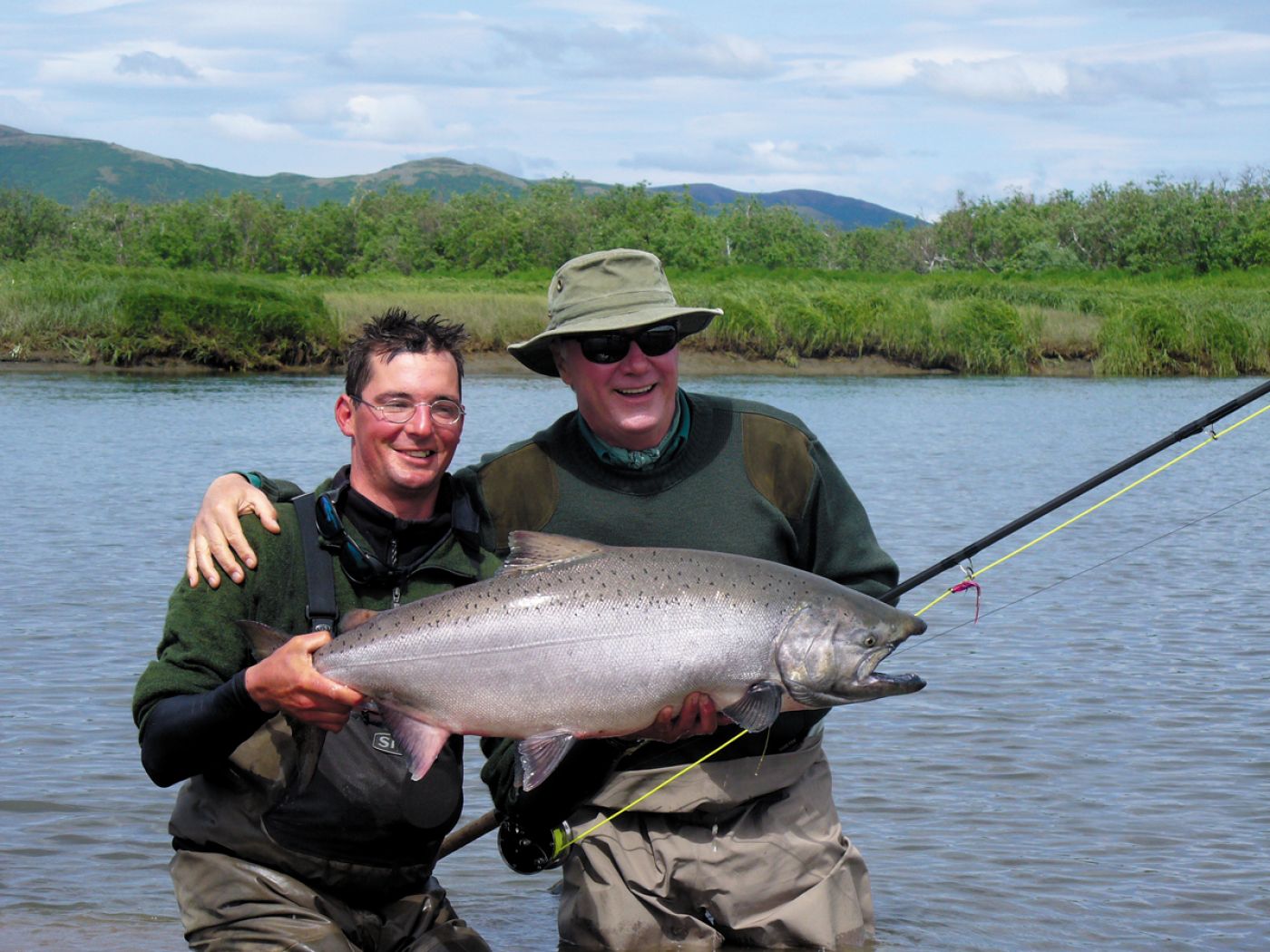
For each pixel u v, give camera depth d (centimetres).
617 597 237
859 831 346
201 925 239
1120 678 474
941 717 430
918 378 2175
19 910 298
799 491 278
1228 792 369
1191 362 2317
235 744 230
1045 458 1149
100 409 1404
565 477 276
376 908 248
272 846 238
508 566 239
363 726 239
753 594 240
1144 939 289
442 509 254
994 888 314
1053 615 577
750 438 278
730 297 2250
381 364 242
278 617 242
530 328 2169
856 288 2731
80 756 384
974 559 707
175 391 1645
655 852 272
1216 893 311
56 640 502
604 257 271
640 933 272
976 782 377
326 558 243
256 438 1184
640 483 274
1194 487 999
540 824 274
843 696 240
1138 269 4797
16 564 644
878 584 282
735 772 269
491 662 233
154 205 5456
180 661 235
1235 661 496
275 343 2058
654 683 237
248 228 5259
